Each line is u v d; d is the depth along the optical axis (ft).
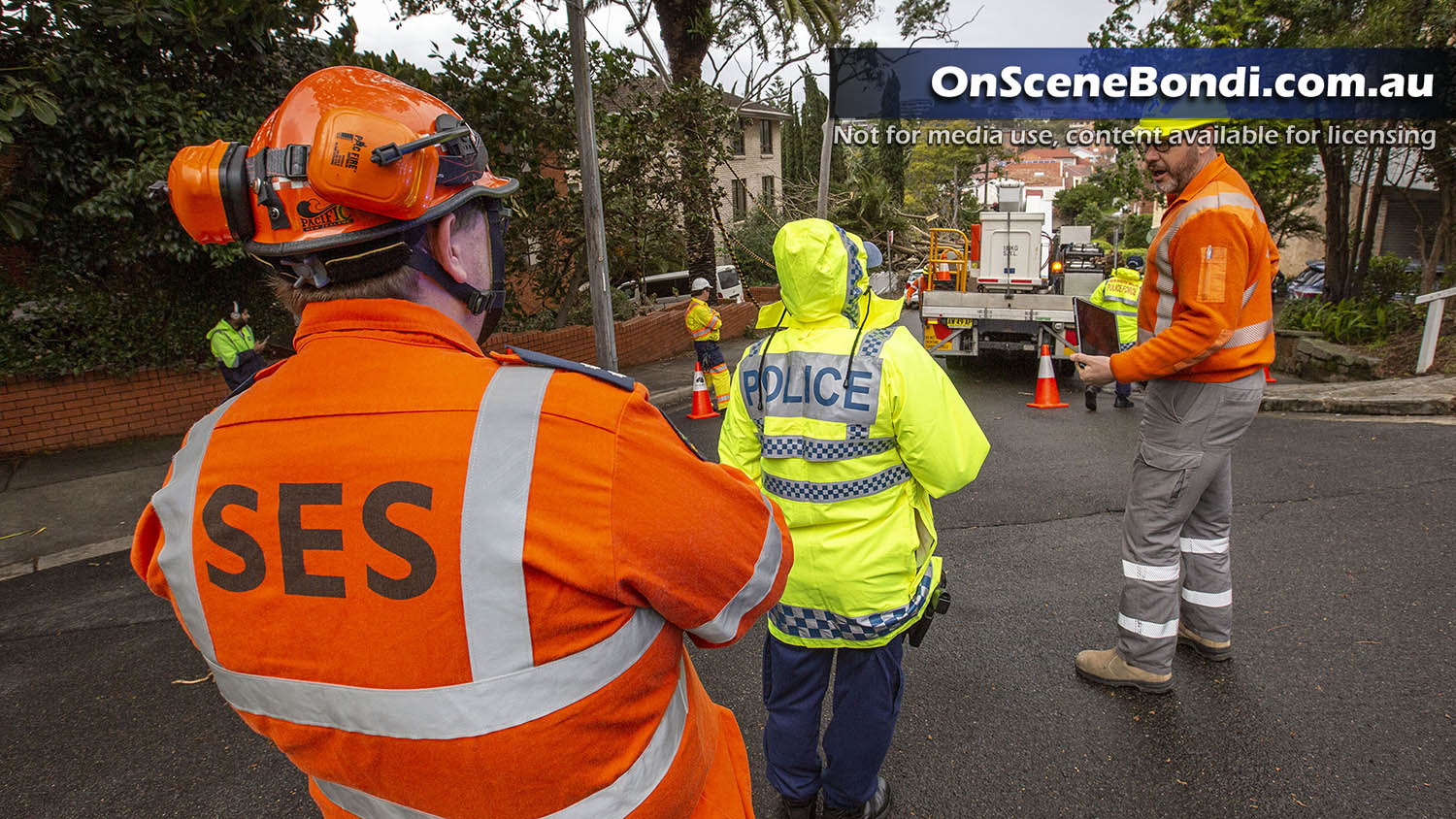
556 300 39.93
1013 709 9.95
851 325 7.04
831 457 6.74
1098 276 40.78
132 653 13.10
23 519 20.42
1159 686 9.96
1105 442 22.65
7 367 25.03
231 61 28.99
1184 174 9.01
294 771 9.78
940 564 7.78
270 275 3.18
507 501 2.60
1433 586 12.30
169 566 2.94
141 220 26.86
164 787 9.58
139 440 27.61
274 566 2.72
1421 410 22.93
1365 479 17.28
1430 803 7.96
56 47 24.82
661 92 39.58
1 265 26.68
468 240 3.23
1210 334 8.59
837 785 7.66
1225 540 10.41
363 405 2.74
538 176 35.01
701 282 31.04
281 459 2.76
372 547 2.62
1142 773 8.67
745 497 3.22
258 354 27.17
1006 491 18.43
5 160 25.32
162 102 26.14
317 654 2.70
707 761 3.49
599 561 2.66
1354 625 11.34
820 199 50.75
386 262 2.87
